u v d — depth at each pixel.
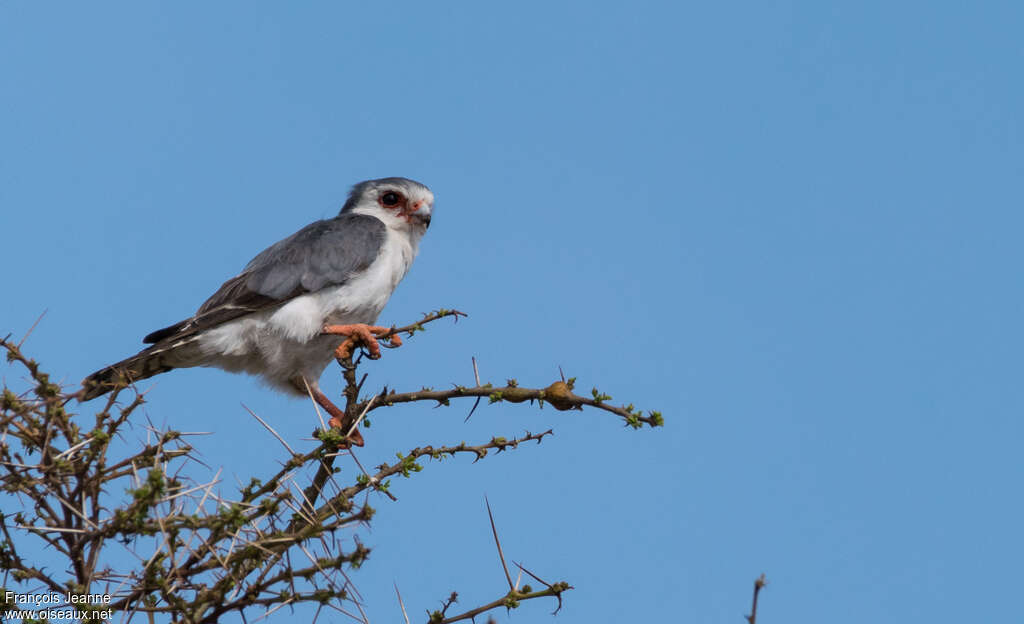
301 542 8.52
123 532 8.48
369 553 8.50
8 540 9.11
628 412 10.41
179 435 8.94
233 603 8.61
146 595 8.96
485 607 9.05
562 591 9.09
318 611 8.44
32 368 8.98
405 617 8.40
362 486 9.48
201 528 8.67
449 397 10.77
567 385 10.60
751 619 6.87
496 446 10.31
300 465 9.32
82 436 9.30
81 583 8.88
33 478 8.92
